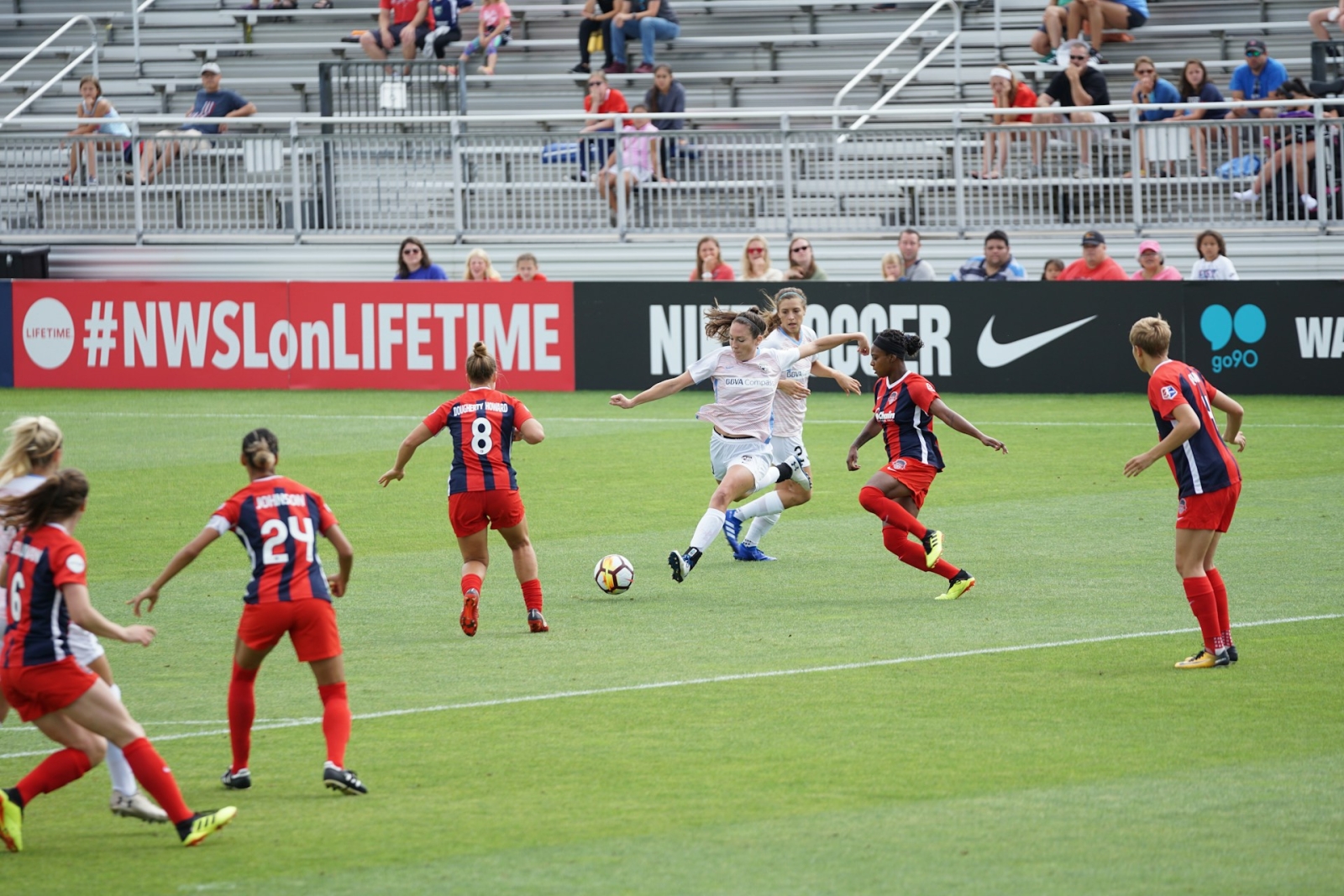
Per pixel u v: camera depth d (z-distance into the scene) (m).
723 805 19.84
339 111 85.00
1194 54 83.38
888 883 17.09
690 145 72.56
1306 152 67.12
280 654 28.92
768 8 89.56
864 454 51.62
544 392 68.25
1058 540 38.03
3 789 20.92
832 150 71.62
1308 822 18.86
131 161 77.00
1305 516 39.91
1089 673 26.06
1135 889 16.83
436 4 86.06
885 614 30.98
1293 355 61.97
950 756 21.73
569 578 35.19
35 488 19.41
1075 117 72.06
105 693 18.95
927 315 65.06
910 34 82.31
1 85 93.50
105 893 17.45
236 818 19.88
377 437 56.94
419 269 70.12
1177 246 68.81
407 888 17.25
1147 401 61.75
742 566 36.38
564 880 17.38
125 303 71.25
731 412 34.72
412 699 25.38
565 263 74.00
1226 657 26.28
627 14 85.06
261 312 70.25
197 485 47.62
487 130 84.12
